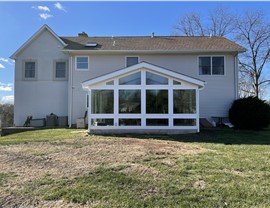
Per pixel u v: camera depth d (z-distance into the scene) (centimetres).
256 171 550
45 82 1781
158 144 859
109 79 1255
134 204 400
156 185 468
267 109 1467
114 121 1246
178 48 1706
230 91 1684
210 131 1348
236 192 437
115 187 462
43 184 480
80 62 1736
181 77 1246
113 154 689
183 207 389
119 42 1853
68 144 848
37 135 1207
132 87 1256
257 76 2742
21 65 1792
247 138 1078
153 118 1245
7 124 2548
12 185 477
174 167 572
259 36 2709
